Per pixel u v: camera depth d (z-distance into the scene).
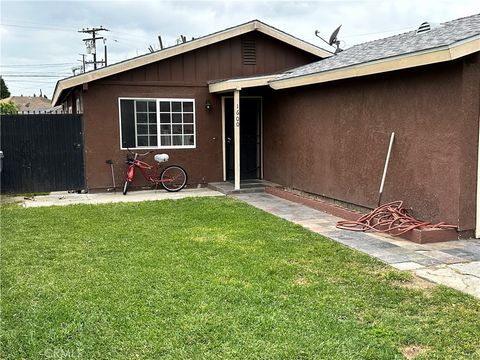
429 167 5.86
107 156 9.98
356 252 5.06
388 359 2.77
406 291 3.86
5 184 9.55
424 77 5.86
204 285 4.02
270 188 9.57
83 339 3.06
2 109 26.80
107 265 4.64
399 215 5.98
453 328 3.16
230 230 6.16
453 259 4.75
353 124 7.41
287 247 5.29
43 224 6.62
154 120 10.23
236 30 10.28
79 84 9.30
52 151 9.76
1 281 4.19
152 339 3.04
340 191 7.88
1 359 2.82
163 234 5.95
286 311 3.47
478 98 5.38
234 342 2.99
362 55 7.44
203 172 10.73
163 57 9.86
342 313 3.44
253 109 11.14
